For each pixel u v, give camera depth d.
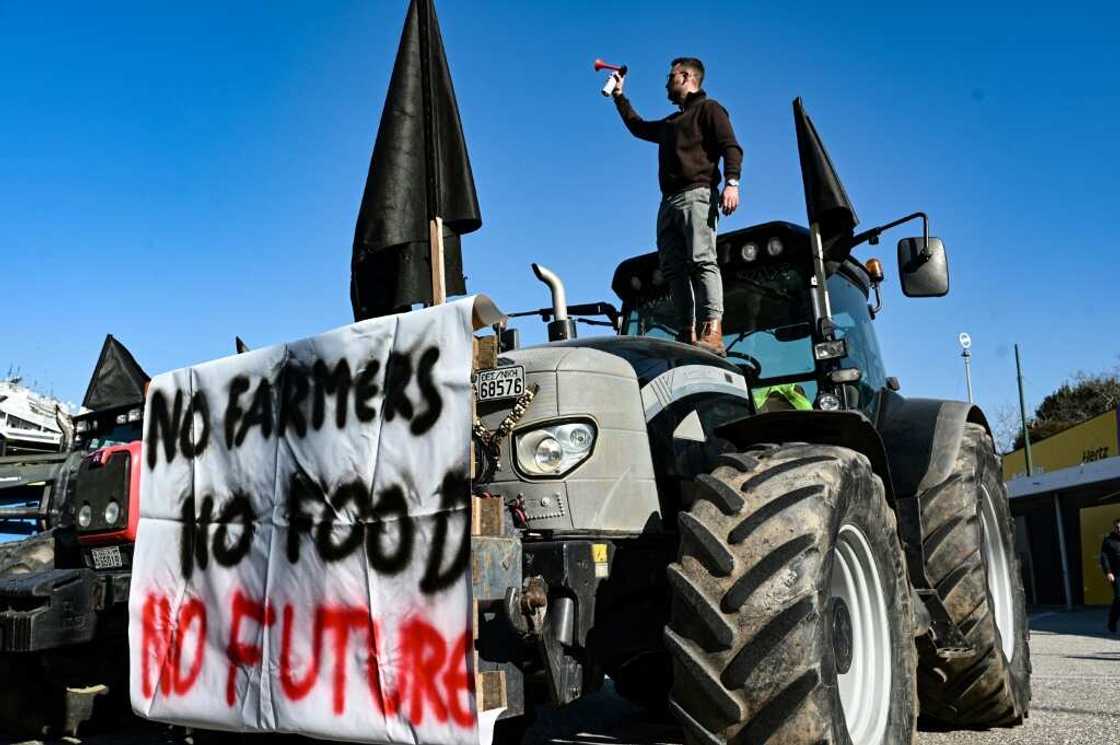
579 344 3.75
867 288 5.27
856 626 3.12
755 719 2.50
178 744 3.76
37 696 4.34
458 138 3.59
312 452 3.06
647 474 3.32
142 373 6.09
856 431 3.29
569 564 2.89
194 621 3.28
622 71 4.98
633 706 5.52
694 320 4.30
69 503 5.43
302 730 2.91
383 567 2.82
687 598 2.62
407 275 3.48
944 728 4.55
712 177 4.39
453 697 2.61
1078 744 4.09
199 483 3.37
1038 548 23.77
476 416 3.29
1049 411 46.81
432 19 3.61
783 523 2.66
